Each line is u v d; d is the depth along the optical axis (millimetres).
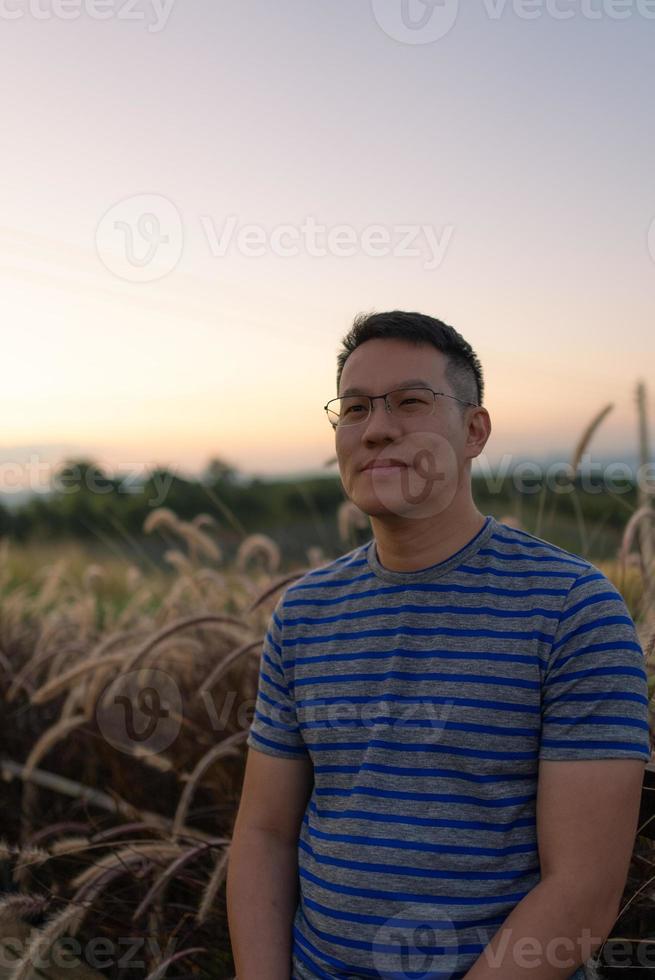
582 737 1298
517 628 1388
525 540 1510
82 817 2816
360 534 2875
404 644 1463
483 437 1610
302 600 1647
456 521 1514
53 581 4461
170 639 2523
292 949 1521
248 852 1598
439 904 1339
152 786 2740
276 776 1622
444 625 1444
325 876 1428
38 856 2088
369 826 1398
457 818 1354
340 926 1390
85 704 2559
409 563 1523
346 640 1537
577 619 1351
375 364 1556
